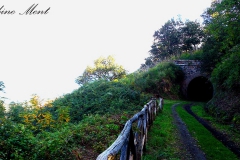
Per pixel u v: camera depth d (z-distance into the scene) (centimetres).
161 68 3684
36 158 484
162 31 6222
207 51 2553
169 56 5459
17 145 502
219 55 2347
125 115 1074
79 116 1415
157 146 652
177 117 1312
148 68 3966
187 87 3669
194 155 587
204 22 3575
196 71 3628
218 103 1573
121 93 1714
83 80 4725
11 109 951
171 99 3288
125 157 315
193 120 1238
